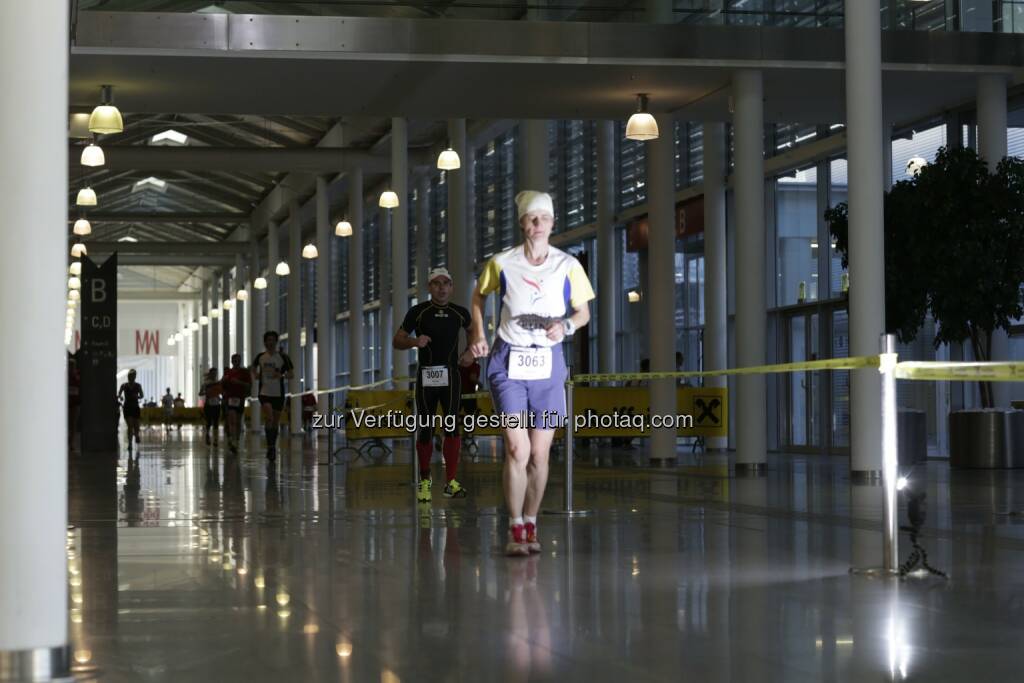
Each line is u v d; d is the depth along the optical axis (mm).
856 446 13484
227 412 23031
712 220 24047
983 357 15797
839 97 17906
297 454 22109
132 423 29344
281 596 5168
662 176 18625
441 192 39375
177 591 5336
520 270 6773
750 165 16312
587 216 30766
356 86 16984
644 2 16016
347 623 4492
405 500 10727
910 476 14000
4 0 3258
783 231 23500
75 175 37281
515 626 4414
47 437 3252
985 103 16844
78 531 8109
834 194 21797
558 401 6789
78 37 15125
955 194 15320
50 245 3275
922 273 15406
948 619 4523
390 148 33906
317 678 3566
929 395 19312
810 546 7004
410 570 6012
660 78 16656
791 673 3594
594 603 4934
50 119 3283
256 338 49500
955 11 16828
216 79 16531
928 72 16547
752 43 16219
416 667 3711
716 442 23000
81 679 3584
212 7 15445
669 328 18484
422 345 10617
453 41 15750
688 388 20609
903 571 5758
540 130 22688
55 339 3275
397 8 15617
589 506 10000
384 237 40406
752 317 16156
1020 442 15695
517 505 6633
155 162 32625
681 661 3777
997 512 9203
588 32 15945
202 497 11344
